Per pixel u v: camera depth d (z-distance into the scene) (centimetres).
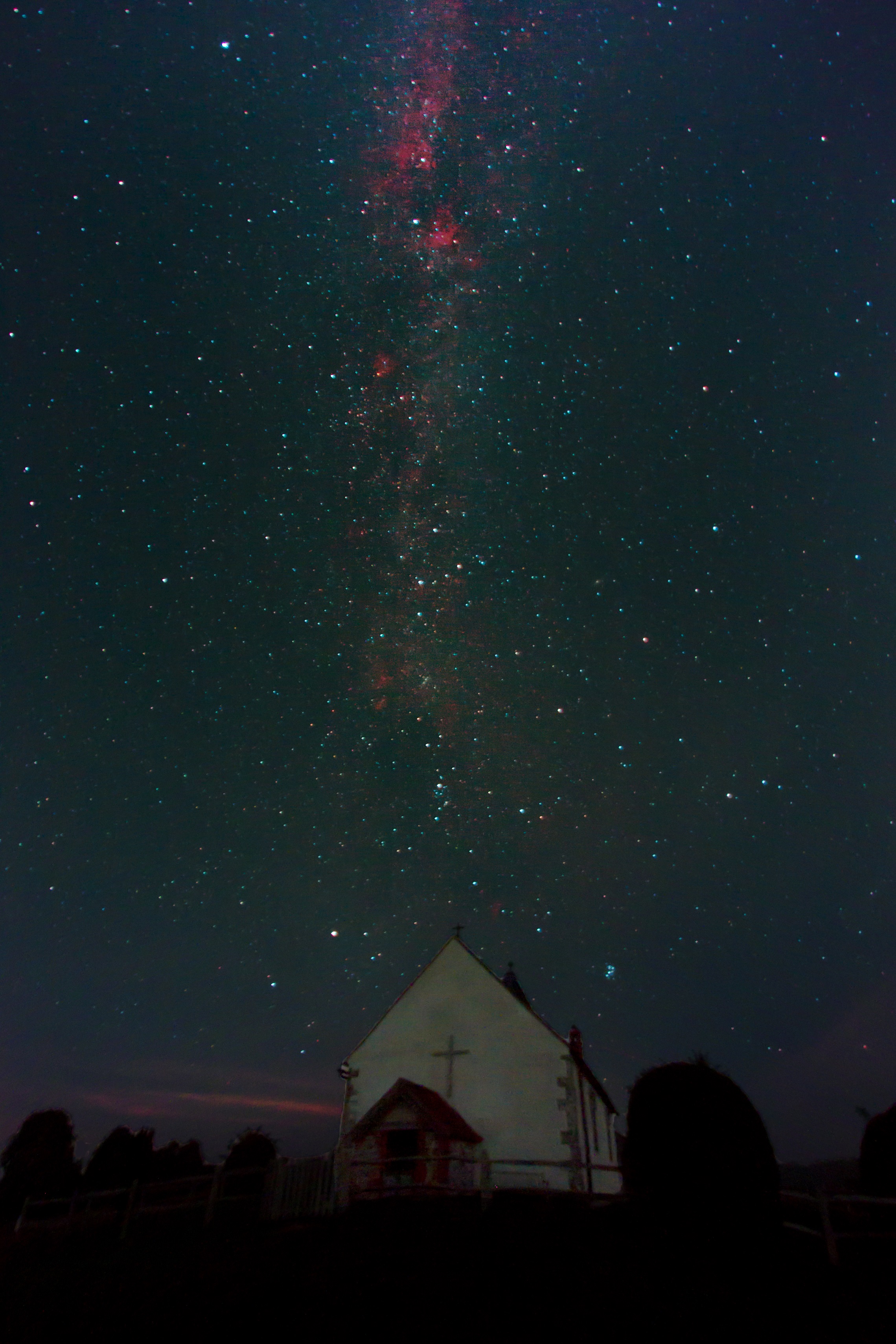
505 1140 1962
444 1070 2088
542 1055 2064
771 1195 1180
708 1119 1230
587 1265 1071
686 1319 905
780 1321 901
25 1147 2441
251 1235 1363
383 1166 1761
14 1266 1395
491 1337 873
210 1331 946
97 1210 2014
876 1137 1538
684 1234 1149
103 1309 1073
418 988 2242
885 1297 961
